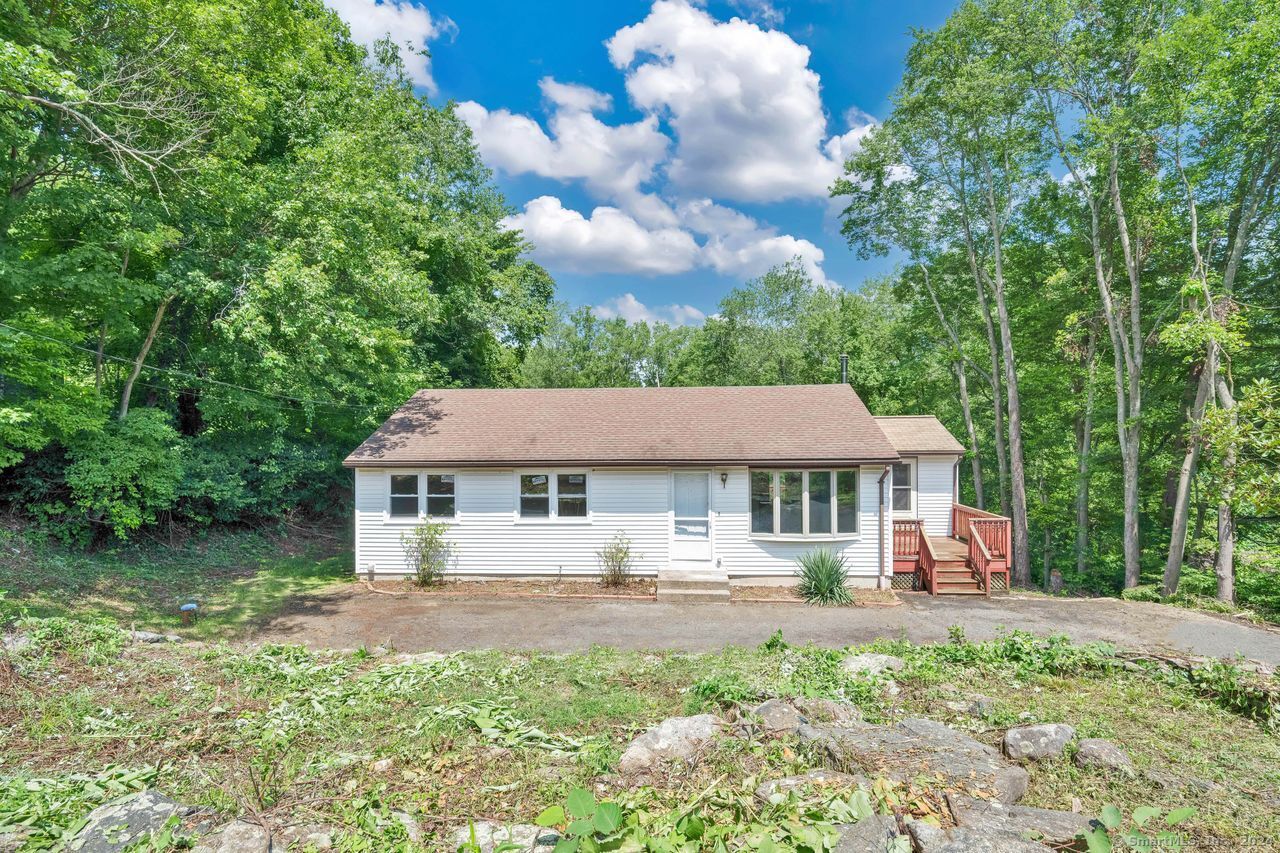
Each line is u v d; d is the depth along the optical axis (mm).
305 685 6367
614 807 2645
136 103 10461
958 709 5738
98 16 11023
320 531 17984
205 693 5949
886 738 4422
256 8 13250
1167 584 14570
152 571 11891
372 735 5059
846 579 12953
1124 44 15211
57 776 4184
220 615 10203
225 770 4320
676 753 4426
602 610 11219
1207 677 6371
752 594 12594
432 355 23891
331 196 13547
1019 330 21750
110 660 6750
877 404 29391
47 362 10141
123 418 11711
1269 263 14836
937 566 12953
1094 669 7055
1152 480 19078
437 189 22922
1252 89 12617
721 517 13281
